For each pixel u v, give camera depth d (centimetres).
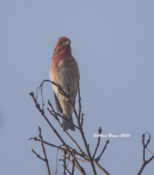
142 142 650
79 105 750
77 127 732
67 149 699
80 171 661
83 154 718
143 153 647
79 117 739
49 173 654
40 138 673
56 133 712
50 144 708
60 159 677
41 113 713
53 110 769
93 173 672
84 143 707
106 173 684
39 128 678
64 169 658
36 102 714
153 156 646
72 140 748
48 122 706
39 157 661
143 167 641
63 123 923
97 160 708
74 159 658
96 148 693
